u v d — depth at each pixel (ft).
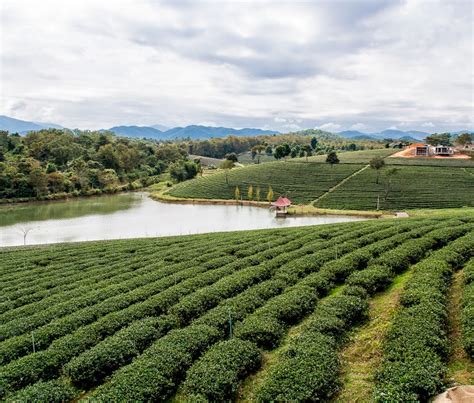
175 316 55.06
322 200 305.53
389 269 63.77
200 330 47.98
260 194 351.87
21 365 44.01
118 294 68.08
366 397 34.96
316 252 78.69
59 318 59.72
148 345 48.52
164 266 85.97
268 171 417.08
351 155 466.29
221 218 266.77
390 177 336.70
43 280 84.43
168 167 584.40
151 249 109.70
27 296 72.18
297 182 367.86
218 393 36.29
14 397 38.34
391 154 447.83
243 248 96.78
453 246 70.54
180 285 66.13
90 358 43.75
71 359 46.24
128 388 37.04
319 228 115.44
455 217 110.11
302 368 36.94
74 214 290.97
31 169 372.38
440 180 317.63
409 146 537.24
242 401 37.24
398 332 41.42
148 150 640.99
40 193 364.99
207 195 365.61
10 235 215.31
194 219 264.11
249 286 65.21
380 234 90.12
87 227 238.27
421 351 37.06
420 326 41.47
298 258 77.77
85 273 86.79
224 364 39.96
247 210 303.27
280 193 343.87
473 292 49.14
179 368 41.24
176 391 39.75
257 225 234.38
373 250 74.43
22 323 57.52
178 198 364.79
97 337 50.72
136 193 435.53
